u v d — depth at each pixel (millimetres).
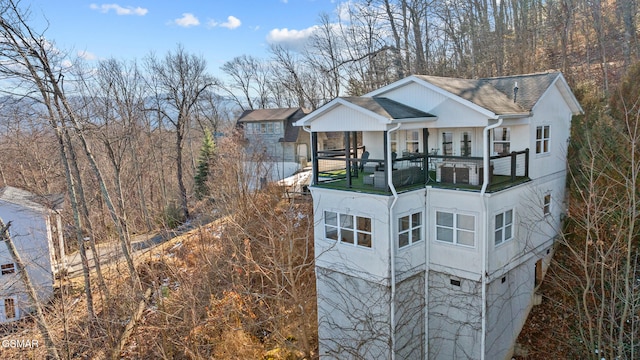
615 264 12055
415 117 12242
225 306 16906
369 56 32406
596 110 16688
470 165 12500
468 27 30219
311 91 44781
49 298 19125
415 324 13109
